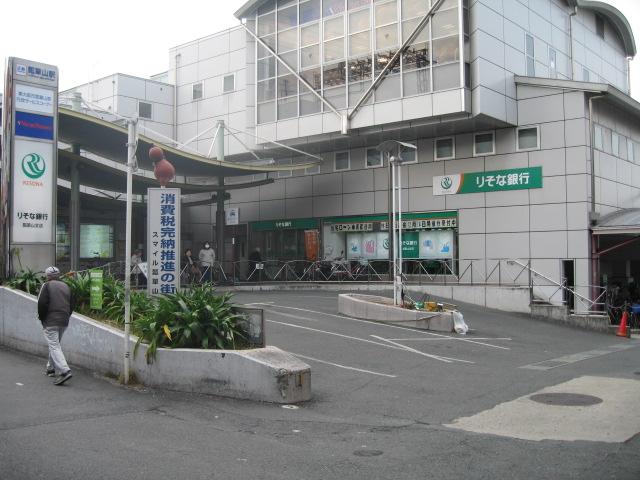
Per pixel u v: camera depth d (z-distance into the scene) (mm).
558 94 22594
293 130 26266
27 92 13844
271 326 15250
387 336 14797
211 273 23906
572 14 28547
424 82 22906
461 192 24422
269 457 6090
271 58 27312
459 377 10617
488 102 22188
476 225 24031
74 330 10617
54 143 14188
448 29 22453
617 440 6711
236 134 29688
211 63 32312
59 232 27453
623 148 25203
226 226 32375
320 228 28406
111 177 23891
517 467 5793
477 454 6227
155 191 10852
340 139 25562
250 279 28344
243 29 31016
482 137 24109
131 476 5441
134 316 10539
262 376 8508
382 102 23797
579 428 7266
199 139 32406
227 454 6160
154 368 9203
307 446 6504
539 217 22688
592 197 22047
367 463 5930
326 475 5566
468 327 17453
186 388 8969
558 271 22203
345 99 24844
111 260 29203
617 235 23062
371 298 18469
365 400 8812
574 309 21719
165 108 33438
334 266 26609
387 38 23859
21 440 6414
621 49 34469
